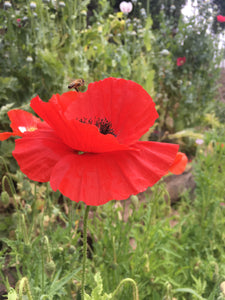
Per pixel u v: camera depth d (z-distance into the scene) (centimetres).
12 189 17
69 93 11
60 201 29
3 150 27
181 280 24
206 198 29
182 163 10
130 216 20
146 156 10
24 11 34
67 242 19
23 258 16
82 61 34
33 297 14
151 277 21
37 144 10
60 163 9
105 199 9
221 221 27
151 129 31
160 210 27
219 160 31
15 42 32
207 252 26
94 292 10
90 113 11
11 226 22
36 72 31
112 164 9
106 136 8
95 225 25
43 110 9
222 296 14
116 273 20
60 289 15
